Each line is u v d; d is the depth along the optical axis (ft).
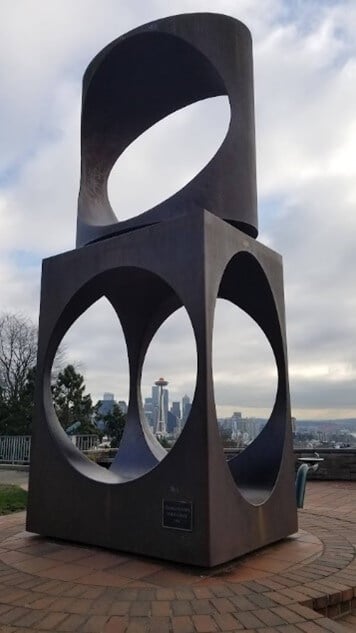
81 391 93.25
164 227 17.42
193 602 12.30
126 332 26.86
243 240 18.69
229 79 19.56
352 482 37.88
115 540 16.75
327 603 12.80
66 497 18.53
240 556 16.17
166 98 23.07
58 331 20.53
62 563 15.70
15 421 87.81
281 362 20.65
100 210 22.59
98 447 55.21
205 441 15.15
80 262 19.89
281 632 10.72
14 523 22.08
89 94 22.25
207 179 18.53
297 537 19.10
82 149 22.84
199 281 16.12
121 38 20.57
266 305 20.90
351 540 18.63
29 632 10.73
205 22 19.90
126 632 10.71
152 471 16.19
